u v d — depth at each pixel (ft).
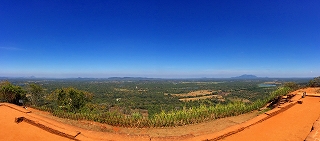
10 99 67.72
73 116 50.29
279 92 67.62
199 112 50.03
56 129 31.07
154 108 180.75
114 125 45.57
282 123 34.73
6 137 29.63
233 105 56.29
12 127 33.53
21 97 72.23
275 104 59.11
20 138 29.43
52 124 34.55
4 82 73.46
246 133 30.48
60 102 65.62
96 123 46.96
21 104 70.38
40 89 82.43
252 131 31.30
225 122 45.98
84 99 69.67
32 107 66.80
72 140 28.76
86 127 43.86
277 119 37.06
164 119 45.52
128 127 44.32
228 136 29.37
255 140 27.89
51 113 59.67
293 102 47.52
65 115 51.85
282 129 31.81
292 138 28.09
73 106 64.64
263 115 38.58
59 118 50.67
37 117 39.22
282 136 28.99
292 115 39.11
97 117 48.34
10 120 36.78
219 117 50.83
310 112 40.22
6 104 47.62
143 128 43.60
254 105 59.36
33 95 80.89
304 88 77.87
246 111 56.03
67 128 33.22
